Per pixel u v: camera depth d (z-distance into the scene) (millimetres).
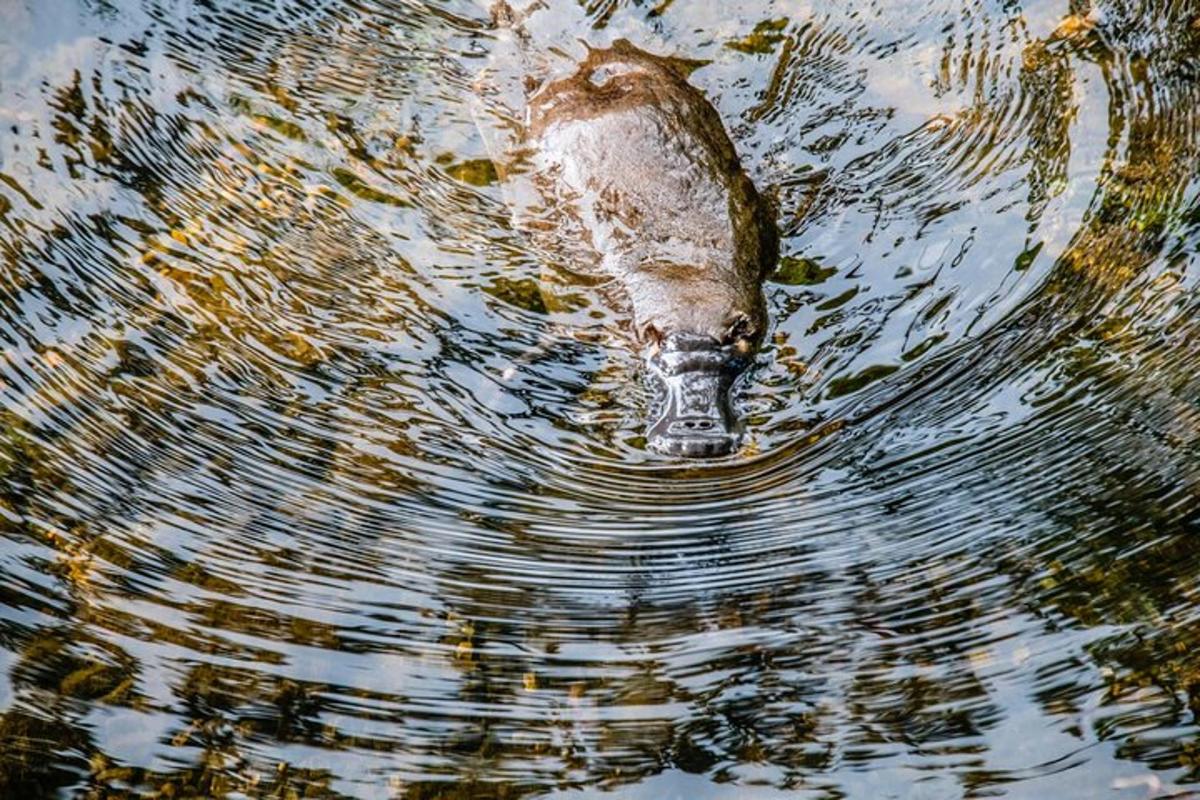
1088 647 8258
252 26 14195
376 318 11172
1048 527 9172
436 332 11094
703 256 11688
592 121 12672
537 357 10969
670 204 12039
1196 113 12719
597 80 13398
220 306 11125
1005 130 13039
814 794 7590
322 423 10156
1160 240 11453
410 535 9305
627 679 8305
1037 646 8320
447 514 9477
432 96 13641
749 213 12102
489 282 11648
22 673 8164
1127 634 8297
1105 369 10375
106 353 10594
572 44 14180
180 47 13797
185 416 10133
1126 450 9656
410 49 14164
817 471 9883
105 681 8148
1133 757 7570
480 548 9227
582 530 9414
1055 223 11867
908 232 12102
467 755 7840
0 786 7547
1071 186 12234
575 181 12438
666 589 8945
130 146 12625
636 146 12359
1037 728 7816
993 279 11430
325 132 13102
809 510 9539
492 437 10164
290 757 7797
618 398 10688
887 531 9305
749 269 11664
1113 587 8625
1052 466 9656
